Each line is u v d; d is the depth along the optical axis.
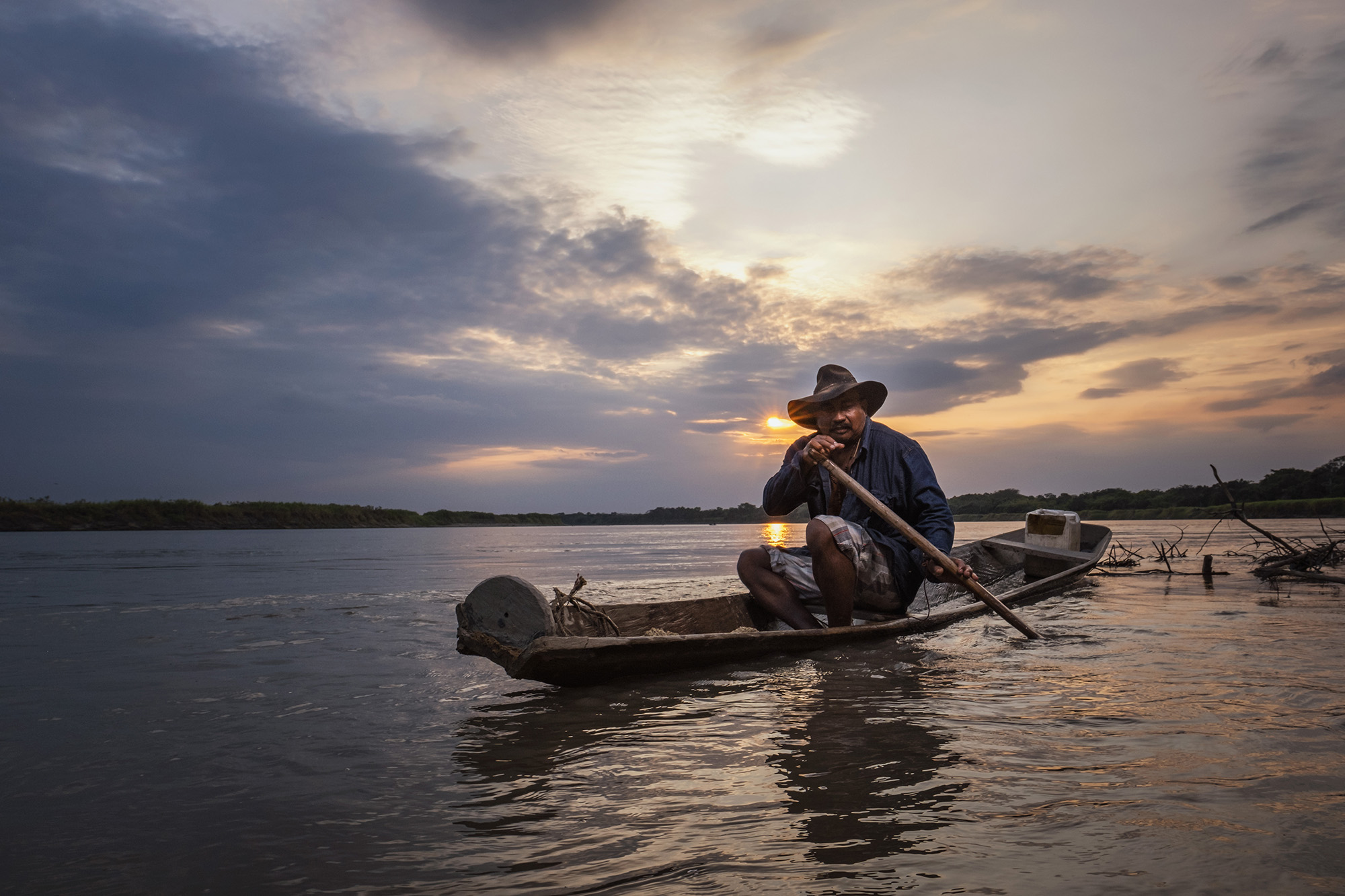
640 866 1.40
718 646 3.32
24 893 1.35
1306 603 5.76
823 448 4.18
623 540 30.61
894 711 2.50
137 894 1.35
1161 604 5.73
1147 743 2.10
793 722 2.39
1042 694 2.73
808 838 1.51
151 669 3.52
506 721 2.53
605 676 3.04
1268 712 2.40
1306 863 1.35
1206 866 1.34
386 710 2.71
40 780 1.98
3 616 5.54
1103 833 1.50
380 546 21.23
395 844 1.54
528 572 10.63
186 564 11.93
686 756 2.08
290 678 3.31
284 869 1.43
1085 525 11.05
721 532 47.50
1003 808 1.64
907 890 1.28
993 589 7.23
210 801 1.82
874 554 4.15
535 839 1.54
